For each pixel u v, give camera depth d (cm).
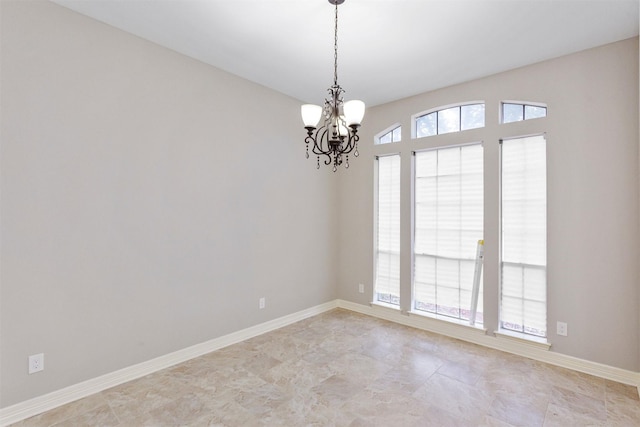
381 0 220
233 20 246
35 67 219
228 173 337
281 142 391
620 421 213
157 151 282
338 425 209
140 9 233
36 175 220
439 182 375
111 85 254
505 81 325
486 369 284
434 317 371
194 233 308
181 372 278
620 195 266
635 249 260
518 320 321
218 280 328
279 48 288
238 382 261
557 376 272
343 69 326
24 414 215
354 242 451
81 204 240
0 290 207
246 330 354
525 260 317
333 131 224
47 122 224
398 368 285
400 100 404
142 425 208
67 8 232
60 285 231
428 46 281
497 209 328
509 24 247
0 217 206
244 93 351
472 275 351
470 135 346
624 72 265
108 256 254
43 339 223
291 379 266
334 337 357
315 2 223
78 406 229
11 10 210
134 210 268
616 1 219
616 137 268
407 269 395
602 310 273
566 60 292
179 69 297
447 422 212
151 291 279
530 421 213
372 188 431
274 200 383
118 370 259
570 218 288
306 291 425
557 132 294
